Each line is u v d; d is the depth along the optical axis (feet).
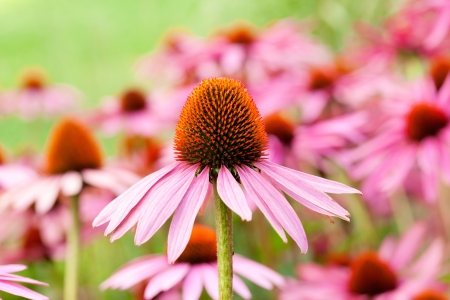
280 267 3.10
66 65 5.05
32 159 3.54
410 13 3.34
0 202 2.77
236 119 2.15
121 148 3.54
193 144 2.14
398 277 2.72
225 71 3.33
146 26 5.37
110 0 5.42
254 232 3.08
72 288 2.63
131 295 3.00
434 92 2.91
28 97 4.34
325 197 2.10
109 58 5.02
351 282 2.70
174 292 2.66
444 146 2.77
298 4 4.13
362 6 3.92
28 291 2.08
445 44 3.31
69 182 2.74
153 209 2.07
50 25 5.25
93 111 3.58
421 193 3.13
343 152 3.02
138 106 3.53
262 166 2.14
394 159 2.84
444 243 2.98
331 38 4.04
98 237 3.02
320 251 3.16
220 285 2.09
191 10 4.55
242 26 3.44
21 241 3.13
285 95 3.21
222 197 2.06
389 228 3.32
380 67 3.36
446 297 2.60
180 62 3.45
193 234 2.51
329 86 3.18
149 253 3.09
